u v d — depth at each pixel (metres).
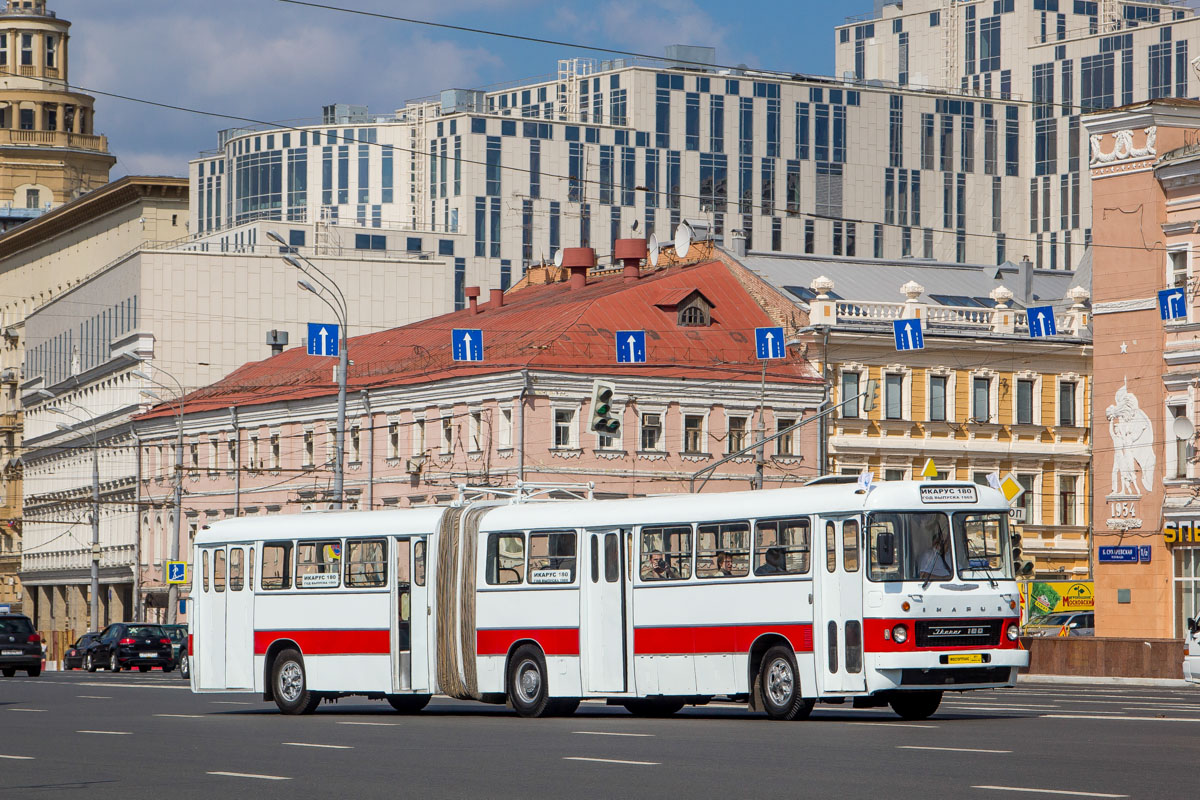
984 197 199.12
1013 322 98.12
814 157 192.25
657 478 91.00
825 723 33.75
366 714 41.25
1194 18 195.12
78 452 144.25
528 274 117.81
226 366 136.62
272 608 42.19
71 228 176.50
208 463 114.56
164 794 22.78
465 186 184.25
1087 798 20.69
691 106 189.75
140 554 121.06
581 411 90.19
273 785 23.69
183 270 135.75
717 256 102.50
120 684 62.84
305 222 182.25
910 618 33.69
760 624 35.28
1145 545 71.81
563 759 26.61
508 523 39.38
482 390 91.00
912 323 63.03
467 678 39.47
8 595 163.50
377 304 142.88
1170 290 63.47
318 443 103.31
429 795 22.12
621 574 37.50
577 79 196.25
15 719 39.25
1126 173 72.38
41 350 163.38
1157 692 50.75
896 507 34.09
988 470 96.75
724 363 93.31
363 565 40.88
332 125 197.88
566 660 38.06
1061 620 76.56
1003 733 30.44
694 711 40.78
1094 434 73.81
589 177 187.25
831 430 93.94
